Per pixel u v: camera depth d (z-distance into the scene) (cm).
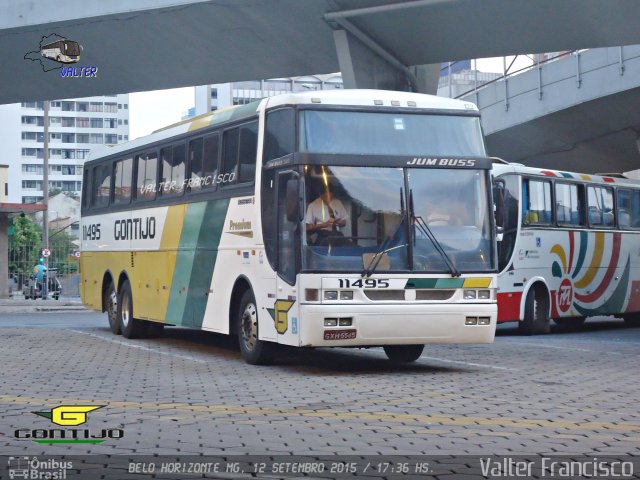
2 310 3725
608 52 2952
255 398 1072
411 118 1348
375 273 1284
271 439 812
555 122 3325
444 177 1339
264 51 2725
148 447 776
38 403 1027
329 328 1263
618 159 3962
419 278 1297
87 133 17038
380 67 2630
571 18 2309
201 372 1348
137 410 978
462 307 1312
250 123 1454
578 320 2712
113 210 2066
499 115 3409
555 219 2255
